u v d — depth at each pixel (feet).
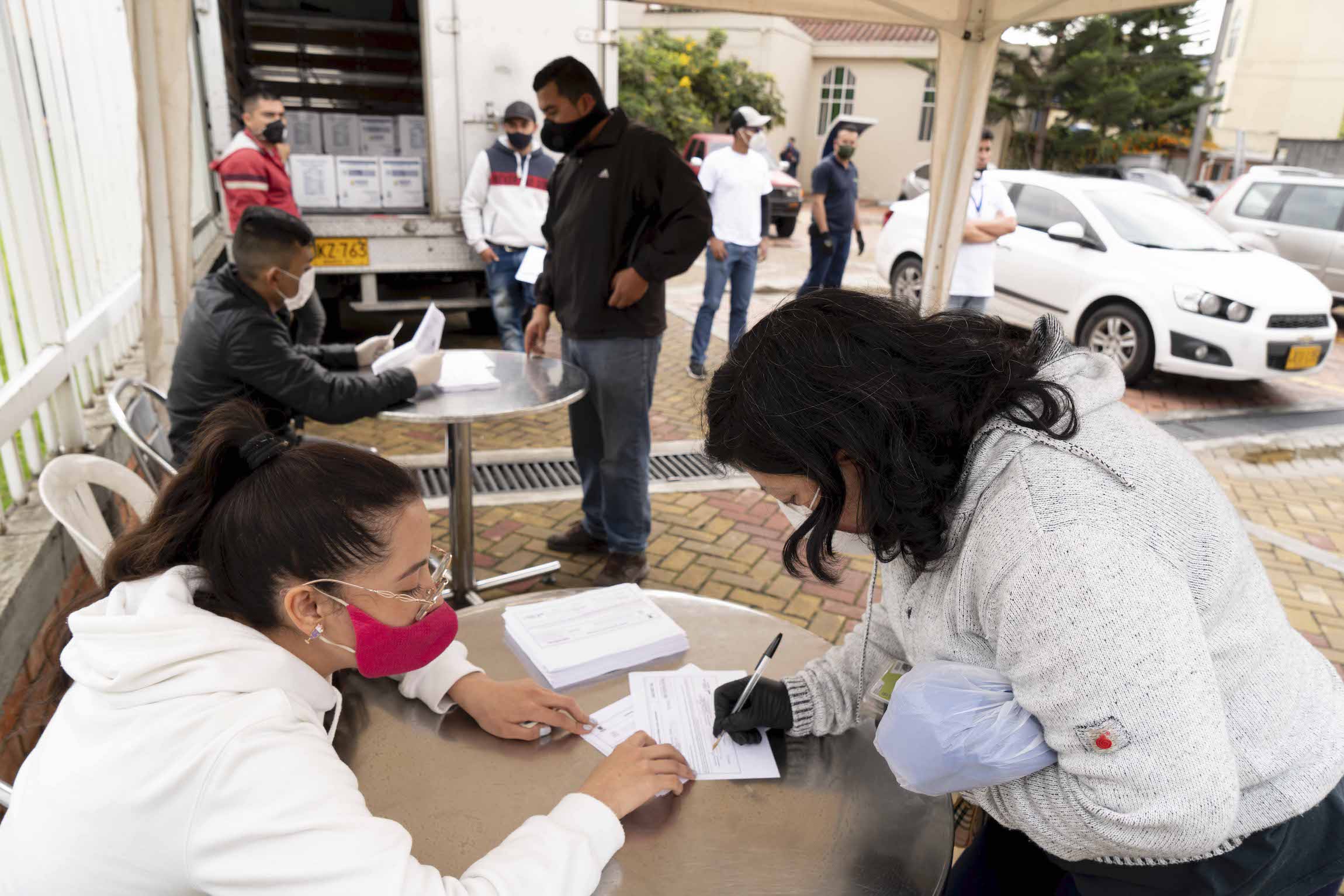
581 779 4.46
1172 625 2.92
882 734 3.66
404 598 3.64
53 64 10.77
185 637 3.33
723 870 3.90
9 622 6.78
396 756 4.57
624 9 73.61
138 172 10.14
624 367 10.61
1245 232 32.24
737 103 66.39
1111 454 3.22
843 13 11.34
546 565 11.52
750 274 21.11
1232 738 3.38
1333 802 3.62
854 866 3.97
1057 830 3.35
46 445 9.80
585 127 10.05
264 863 3.01
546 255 11.55
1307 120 86.69
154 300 10.59
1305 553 13.96
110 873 3.06
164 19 9.72
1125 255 22.31
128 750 3.10
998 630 3.26
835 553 3.84
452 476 10.37
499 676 5.32
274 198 16.74
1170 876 3.68
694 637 5.89
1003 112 73.87
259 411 3.80
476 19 18.94
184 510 3.69
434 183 19.69
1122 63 71.15
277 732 3.23
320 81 23.54
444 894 3.19
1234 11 88.17
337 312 22.27
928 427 3.20
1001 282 25.05
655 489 14.99
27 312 9.08
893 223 27.94
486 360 11.35
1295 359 20.48
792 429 3.18
